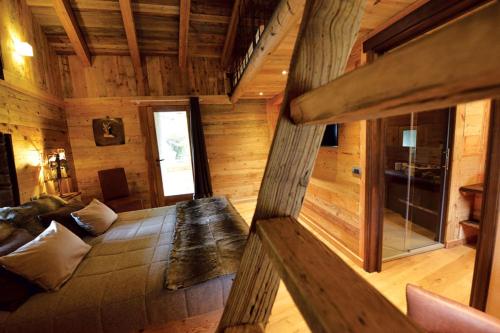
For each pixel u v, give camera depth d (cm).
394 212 347
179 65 434
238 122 490
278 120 54
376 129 202
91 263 168
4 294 126
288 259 42
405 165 319
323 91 38
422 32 162
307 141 56
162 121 513
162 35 383
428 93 21
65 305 129
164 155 538
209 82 455
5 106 235
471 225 249
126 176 429
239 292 66
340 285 35
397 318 29
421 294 110
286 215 61
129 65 413
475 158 252
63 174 322
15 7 268
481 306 131
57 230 171
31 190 266
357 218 238
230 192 501
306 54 51
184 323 143
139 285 141
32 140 279
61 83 381
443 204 257
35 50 308
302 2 135
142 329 137
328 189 288
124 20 320
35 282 136
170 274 148
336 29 51
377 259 218
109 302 131
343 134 282
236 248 175
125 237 212
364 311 31
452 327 100
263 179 58
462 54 18
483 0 128
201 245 183
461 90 19
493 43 16
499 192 121
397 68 24
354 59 219
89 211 228
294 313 182
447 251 249
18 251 144
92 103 400
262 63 225
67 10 302
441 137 266
